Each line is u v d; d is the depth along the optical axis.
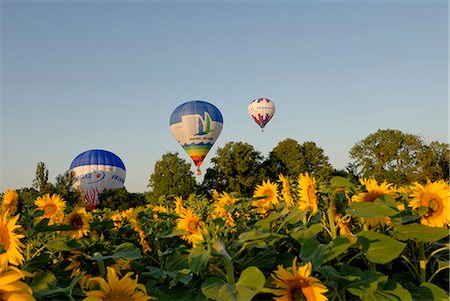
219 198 6.68
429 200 3.46
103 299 2.28
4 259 2.96
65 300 2.67
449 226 3.49
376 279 2.80
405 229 3.29
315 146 63.59
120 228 5.82
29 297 1.99
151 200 49.34
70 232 4.82
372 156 63.28
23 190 4.68
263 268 3.33
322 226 3.35
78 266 3.57
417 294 3.03
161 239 5.72
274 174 59.62
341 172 44.75
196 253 2.77
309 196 3.46
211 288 2.50
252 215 5.78
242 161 56.06
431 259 3.63
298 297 2.54
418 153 60.09
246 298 2.35
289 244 3.90
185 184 49.56
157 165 50.72
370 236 3.03
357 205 3.18
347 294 3.00
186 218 4.88
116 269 3.56
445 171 59.69
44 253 3.99
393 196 3.68
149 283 3.65
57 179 37.88
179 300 2.81
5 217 3.07
